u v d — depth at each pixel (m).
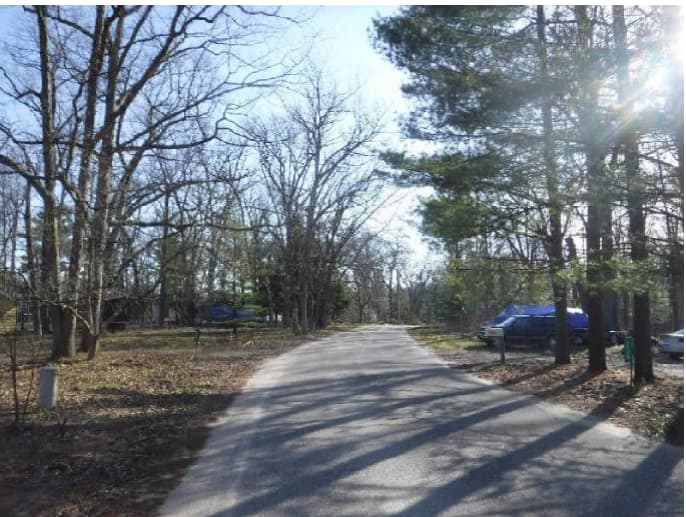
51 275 17.58
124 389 13.98
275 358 23.20
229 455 8.10
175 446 8.57
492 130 12.23
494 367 18.97
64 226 20.02
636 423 9.98
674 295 15.33
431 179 13.49
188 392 13.85
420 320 97.31
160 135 17.31
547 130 11.45
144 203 18.16
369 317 107.75
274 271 40.41
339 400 12.62
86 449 8.16
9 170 17.12
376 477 7.04
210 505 6.12
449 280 15.92
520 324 28.41
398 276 96.94
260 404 12.27
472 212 12.27
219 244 21.92
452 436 9.14
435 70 12.80
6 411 10.51
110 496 6.38
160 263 23.19
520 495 6.38
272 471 7.33
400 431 9.50
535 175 11.48
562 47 11.12
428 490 6.55
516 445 8.56
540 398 12.84
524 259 14.14
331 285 57.47
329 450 8.32
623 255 11.46
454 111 12.28
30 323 43.09
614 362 21.20
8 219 33.53
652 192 10.45
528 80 11.28
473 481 6.87
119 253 20.69
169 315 61.50
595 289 11.62
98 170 17.08
